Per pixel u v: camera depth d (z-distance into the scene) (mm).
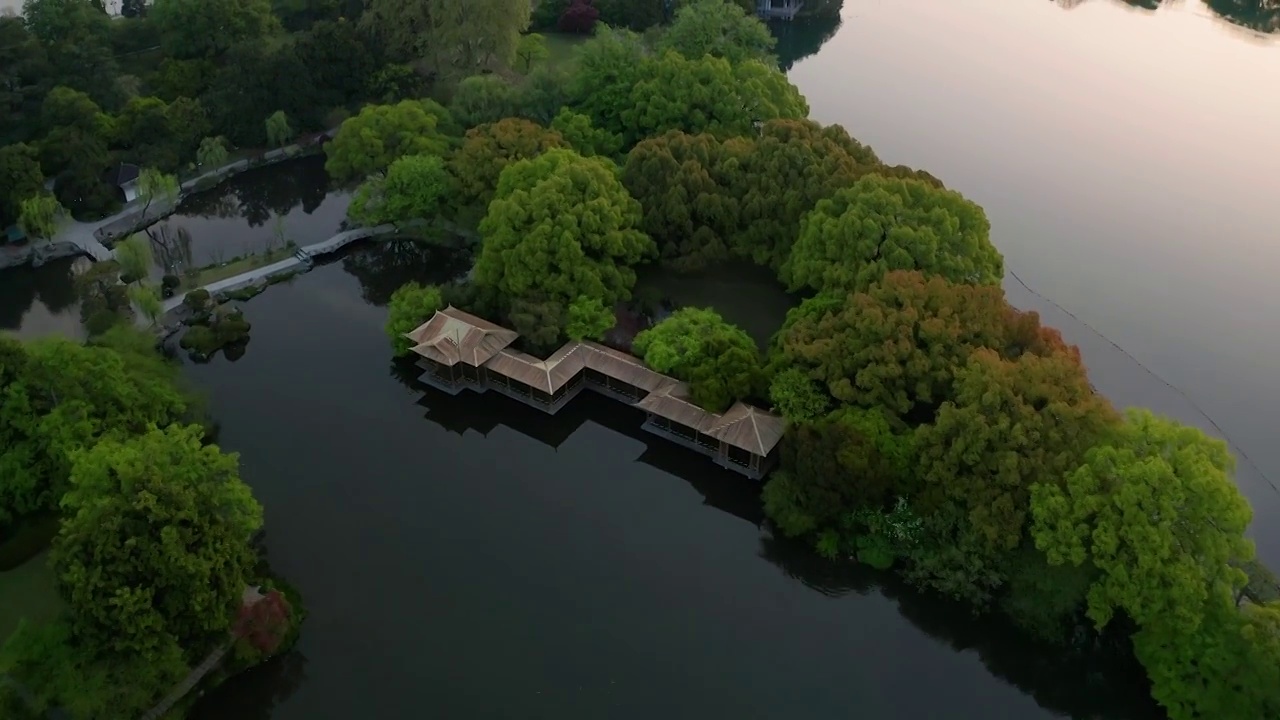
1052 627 63094
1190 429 61875
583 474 78438
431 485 77000
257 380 88250
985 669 64125
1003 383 64875
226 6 139250
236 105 126750
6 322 100438
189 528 56125
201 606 55406
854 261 80000
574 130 107250
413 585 67875
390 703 59719
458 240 109188
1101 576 59969
